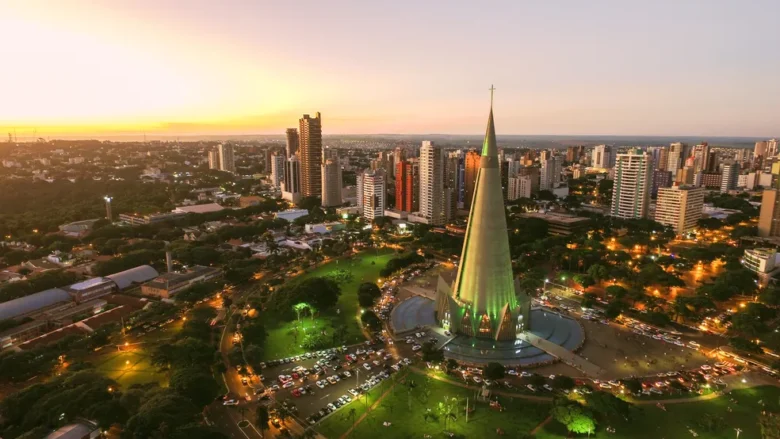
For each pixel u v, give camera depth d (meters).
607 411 131.00
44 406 127.19
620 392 149.12
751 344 168.25
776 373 158.88
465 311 185.00
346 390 152.88
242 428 132.38
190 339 164.75
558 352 174.38
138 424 115.75
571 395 139.88
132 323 197.88
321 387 154.12
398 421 135.75
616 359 171.00
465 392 150.88
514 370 163.12
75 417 126.19
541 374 161.00
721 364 167.38
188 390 133.12
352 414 136.62
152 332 198.75
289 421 135.62
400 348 181.75
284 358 174.38
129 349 182.50
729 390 150.75
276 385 155.25
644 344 183.62
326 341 186.62
